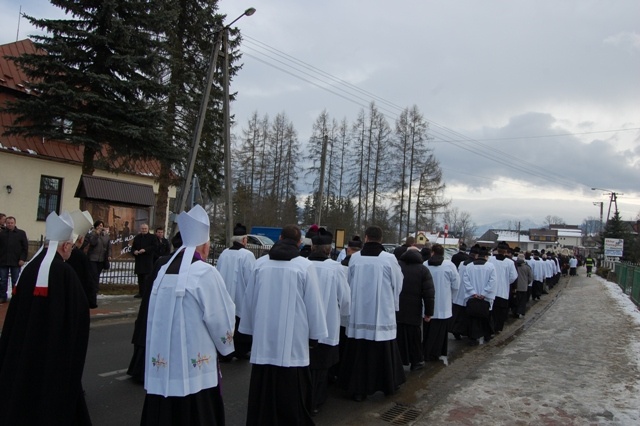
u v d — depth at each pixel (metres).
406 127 46.88
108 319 10.45
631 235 60.41
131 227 18.64
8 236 10.76
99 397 5.67
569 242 122.69
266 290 4.49
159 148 16.97
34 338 3.58
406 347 7.23
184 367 3.25
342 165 49.75
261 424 4.39
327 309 5.14
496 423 5.09
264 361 4.39
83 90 15.98
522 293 13.84
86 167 17.03
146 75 17.02
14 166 21.00
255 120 51.06
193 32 22.23
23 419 3.49
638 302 15.48
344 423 5.19
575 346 8.93
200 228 3.48
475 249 9.77
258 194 50.59
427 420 5.19
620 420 5.16
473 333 9.63
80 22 16.02
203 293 3.32
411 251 7.37
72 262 5.33
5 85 21.20
